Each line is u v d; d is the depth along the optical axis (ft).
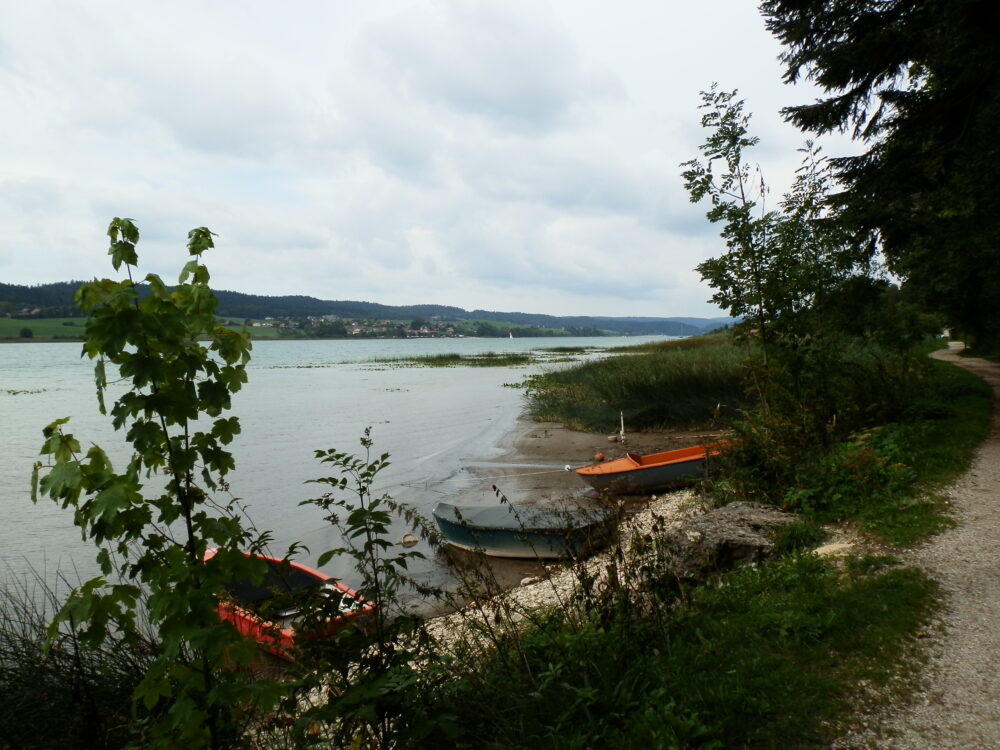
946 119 39.27
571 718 11.16
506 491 42.91
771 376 33.35
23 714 11.55
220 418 8.14
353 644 10.02
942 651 12.65
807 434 31.04
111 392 119.14
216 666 7.50
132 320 7.00
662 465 39.32
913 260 56.65
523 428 69.51
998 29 32.81
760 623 14.08
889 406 40.57
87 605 7.30
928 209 41.70
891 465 26.58
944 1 34.12
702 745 9.89
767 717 10.77
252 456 57.36
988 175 36.24
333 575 27.84
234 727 8.44
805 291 34.76
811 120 47.11
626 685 11.84
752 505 24.29
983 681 11.53
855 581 16.35
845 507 23.15
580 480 45.52
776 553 19.95
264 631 10.13
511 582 26.35
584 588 15.38
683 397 63.93
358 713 8.83
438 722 9.40
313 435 68.80
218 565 7.58
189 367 7.52
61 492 7.21
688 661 12.79
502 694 11.55
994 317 69.46
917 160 40.60
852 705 11.03
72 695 11.59
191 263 8.14
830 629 13.79
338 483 10.62
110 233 7.54
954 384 55.88
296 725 8.84
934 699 11.07
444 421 78.89
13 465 54.65
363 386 131.23
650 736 10.23
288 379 151.02
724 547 20.11
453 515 32.01
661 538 16.83
